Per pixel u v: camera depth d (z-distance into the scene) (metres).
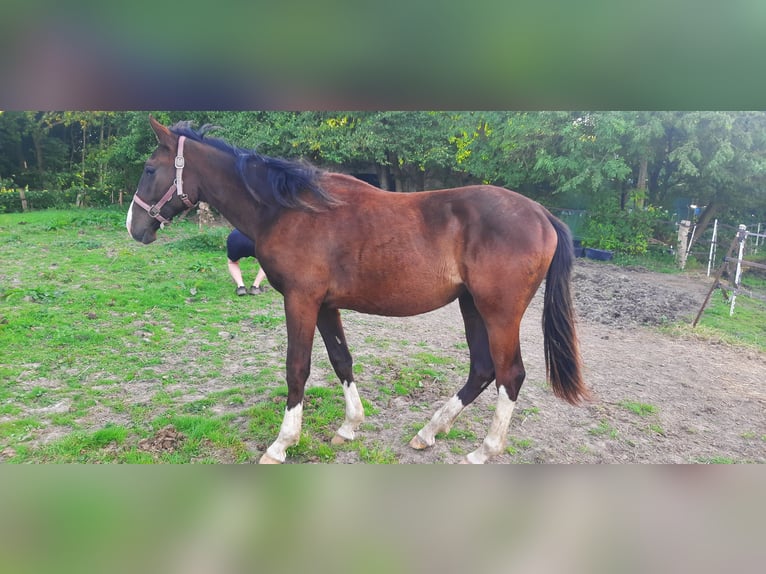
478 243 2.71
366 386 4.04
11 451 2.93
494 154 13.20
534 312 7.12
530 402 3.92
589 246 12.34
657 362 5.11
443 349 5.10
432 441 3.15
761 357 5.36
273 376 4.17
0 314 5.23
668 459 3.16
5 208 15.52
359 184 2.99
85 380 3.96
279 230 2.88
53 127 20.64
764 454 3.27
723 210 12.32
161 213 3.17
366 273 2.81
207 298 6.47
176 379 4.07
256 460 2.95
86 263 8.06
